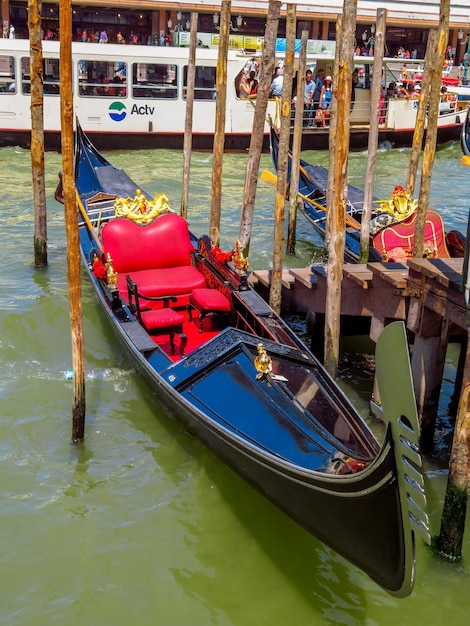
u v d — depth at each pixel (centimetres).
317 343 730
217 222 850
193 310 697
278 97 1698
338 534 398
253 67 1728
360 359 738
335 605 432
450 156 1805
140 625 415
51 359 697
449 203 1340
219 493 520
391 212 857
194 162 1655
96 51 1647
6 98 1630
